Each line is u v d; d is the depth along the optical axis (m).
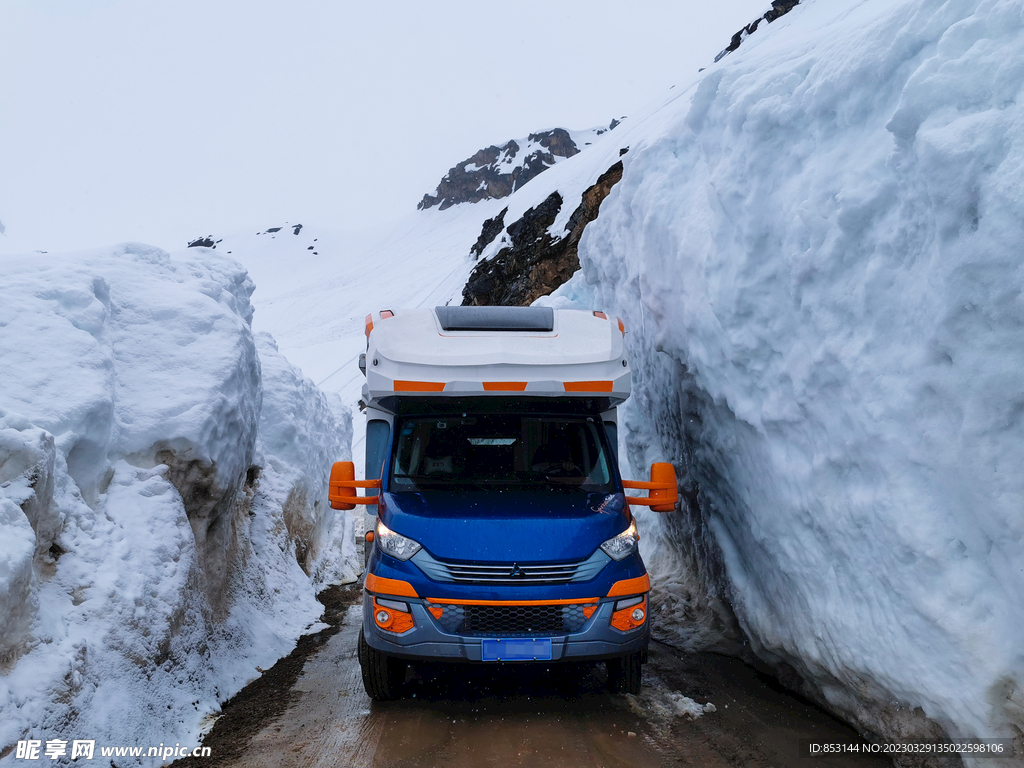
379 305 76.12
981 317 2.88
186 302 6.44
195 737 4.18
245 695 5.13
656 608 7.26
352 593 10.48
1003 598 2.89
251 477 9.11
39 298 5.16
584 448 5.26
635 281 7.59
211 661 5.16
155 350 5.86
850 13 5.82
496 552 4.42
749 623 5.22
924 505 3.20
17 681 3.20
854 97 3.88
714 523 6.08
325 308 82.88
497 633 4.32
